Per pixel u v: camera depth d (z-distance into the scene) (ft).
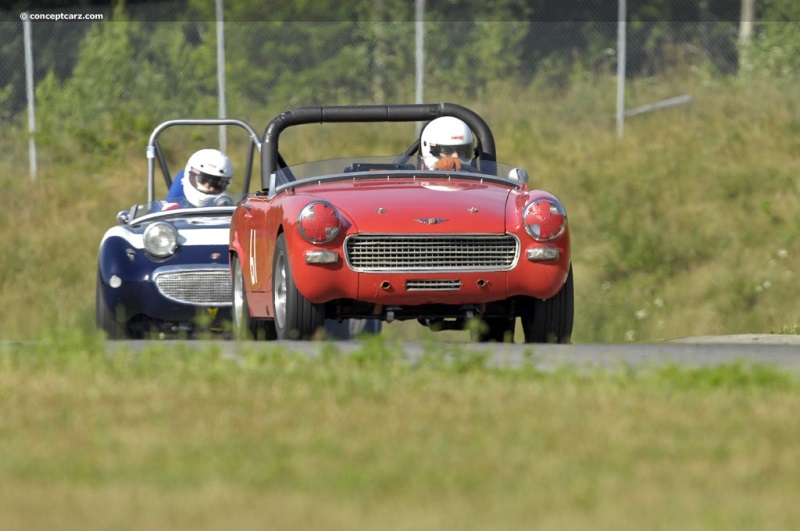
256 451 54.80
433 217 101.96
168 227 140.46
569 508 45.65
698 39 310.24
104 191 256.52
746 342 118.11
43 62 285.02
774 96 276.21
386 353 79.46
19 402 66.95
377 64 285.43
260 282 114.11
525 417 61.52
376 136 271.90
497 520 43.96
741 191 239.09
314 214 101.09
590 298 205.98
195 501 46.39
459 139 120.37
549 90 289.94
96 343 86.58
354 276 100.68
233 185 259.80
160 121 277.23
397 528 42.70
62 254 233.35
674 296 208.33
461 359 78.48
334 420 61.11
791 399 66.13
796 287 206.49
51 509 45.65
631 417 61.41
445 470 51.06
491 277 102.06
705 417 61.46
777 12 322.75
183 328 141.49
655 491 48.08
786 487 49.03
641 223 231.50
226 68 279.08
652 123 269.03
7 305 213.66
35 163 263.49
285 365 77.41
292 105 280.31
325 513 44.65
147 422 61.16
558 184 247.70
